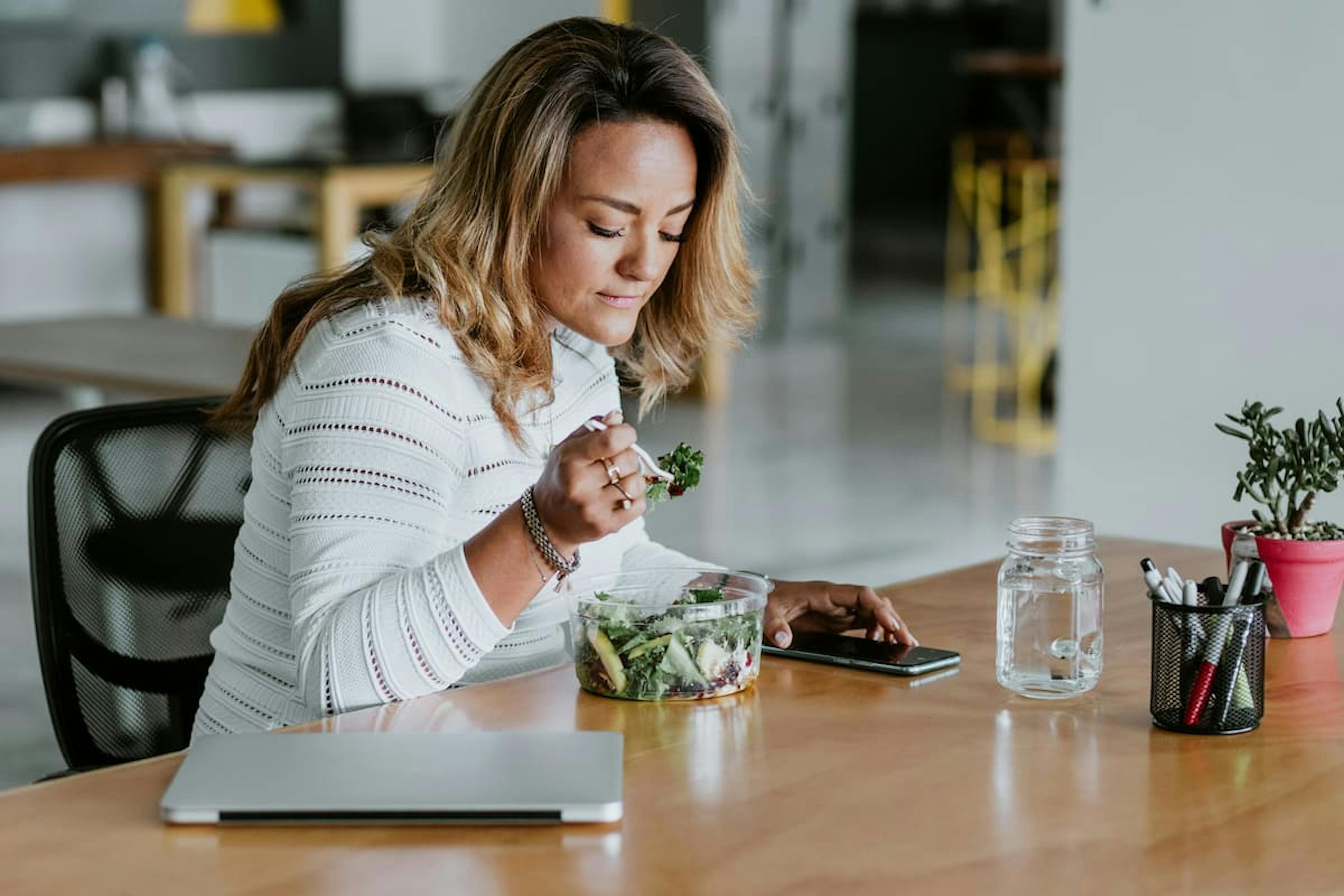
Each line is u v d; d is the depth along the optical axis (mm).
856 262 11148
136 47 7191
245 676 1612
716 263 1733
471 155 1565
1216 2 3277
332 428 1499
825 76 8039
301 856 1107
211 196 7328
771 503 5352
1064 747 1326
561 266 1567
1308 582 1636
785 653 1578
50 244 6965
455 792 1174
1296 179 3227
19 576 4551
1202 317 3373
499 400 1578
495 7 8172
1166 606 1357
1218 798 1215
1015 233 8430
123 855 1111
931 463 5902
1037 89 11016
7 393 7090
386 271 1578
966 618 1726
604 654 1438
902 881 1068
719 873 1080
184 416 1861
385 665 1413
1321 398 3252
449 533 1579
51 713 1758
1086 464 3566
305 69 7836
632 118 1543
